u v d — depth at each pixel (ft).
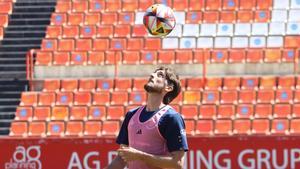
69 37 194.08
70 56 185.98
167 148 46.26
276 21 192.54
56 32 195.21
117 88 175.32
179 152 45.83
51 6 202.39
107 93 170.19
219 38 188.85
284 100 164.55
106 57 184.75
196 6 199.21
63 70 184.75
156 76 46.93
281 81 171.12
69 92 171.63
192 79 173.37
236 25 192.44
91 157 118.93
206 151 116.37
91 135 160.56
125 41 190.29
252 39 187.83
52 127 163.53
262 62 178.60
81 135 160.97
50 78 184.75
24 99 173.47
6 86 179.32
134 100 168.96
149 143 46.06
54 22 197.98
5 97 176.14
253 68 178.81
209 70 179.63
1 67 185.06
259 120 157.99
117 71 182.91
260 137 115.65
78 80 177.47
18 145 120.47
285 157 115.14
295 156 115.03
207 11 197.06
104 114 165.48
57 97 171.73
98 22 197.98
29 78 180.24
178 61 181.27
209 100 166.71
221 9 197.88
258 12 194.80
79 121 164.04
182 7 199.52
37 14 199.72
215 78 173.37
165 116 46.03
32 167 120.16
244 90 167.73
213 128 157.69
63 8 202.18
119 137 48.32
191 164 116.57
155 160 45.39
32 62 182.50
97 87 176.35
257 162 115.85
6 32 195.21
